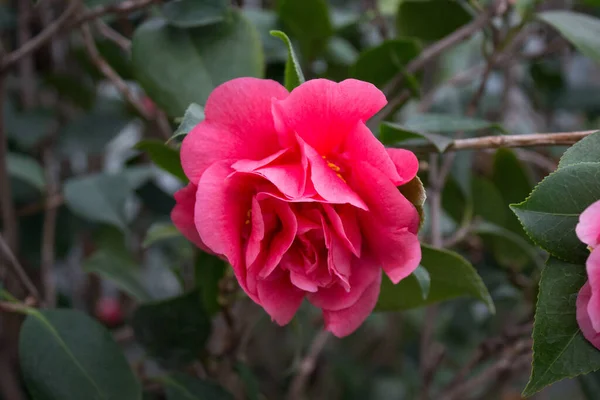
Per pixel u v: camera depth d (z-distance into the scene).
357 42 0.80
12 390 0.75
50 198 0.75
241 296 0.59
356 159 0.46
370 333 1.11
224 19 0.57
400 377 1.04
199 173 0.47
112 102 0.93
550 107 0.82
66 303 0.78
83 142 0.80
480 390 0.94
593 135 0.46
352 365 1.01
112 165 1.05
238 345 0.62
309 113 0.46
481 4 0.68
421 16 0.69
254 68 0.57
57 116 0.89
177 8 0.57
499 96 0.89
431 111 0.84
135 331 0.59
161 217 0.85
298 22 0.65
